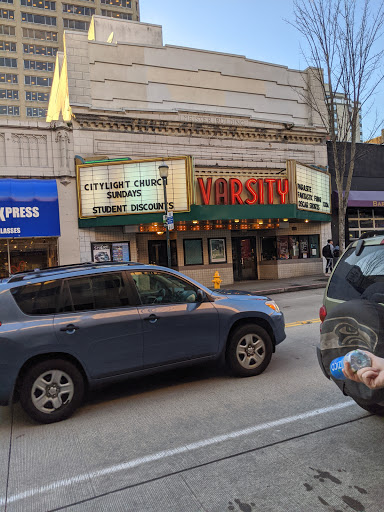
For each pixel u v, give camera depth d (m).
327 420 3.73
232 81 17.42
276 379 4.98
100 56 15.27
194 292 5.01
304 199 16.56
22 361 3.95
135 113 15.23
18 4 67.38
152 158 14.31
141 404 4.45
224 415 3.99
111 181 14.33
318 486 2.70
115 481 2.93
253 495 2.64
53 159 14.26
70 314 4.27
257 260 19.05
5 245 13.77
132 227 15.09
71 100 14.74
